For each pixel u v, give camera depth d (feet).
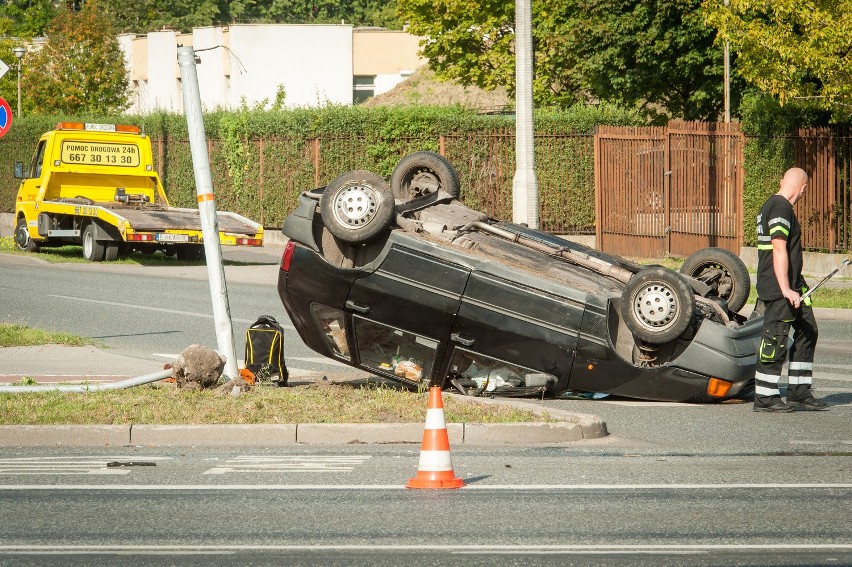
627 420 54.19
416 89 282.36
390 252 58.49
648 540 33.37
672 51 174.60
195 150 61.87
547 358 57.62
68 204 142.51
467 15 227.40
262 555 32.07
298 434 49.29
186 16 428.56
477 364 59.11
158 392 56.03
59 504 38.17
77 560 31.78
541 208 152.15
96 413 50.93
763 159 125.80
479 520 35.81
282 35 316.60
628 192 143.33
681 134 135.95
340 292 59.31
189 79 62.28
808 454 46.19
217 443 48.98
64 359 70.79
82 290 110.93
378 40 328.49
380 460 45.29
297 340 82.38
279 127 167.12
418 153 70.13
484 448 47.96
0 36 305.12
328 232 60.49
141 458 45.85
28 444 49.01
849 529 34.50
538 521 35.63
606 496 38.91
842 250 118.73
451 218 64.34
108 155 152.46
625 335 58.23
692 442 48.93
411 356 59.62
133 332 84.43
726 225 130.82
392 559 31.55
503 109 228.63
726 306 62.64
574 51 185.06
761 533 34.09
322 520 35.91
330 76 320.70
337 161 161.79
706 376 57.06
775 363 56.13
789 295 54.90
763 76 106.63
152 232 131.54
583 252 62.54
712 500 38.24
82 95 263.90
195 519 36.11
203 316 93.30
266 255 152.25
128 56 338.13
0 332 78.13
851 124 116.88
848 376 67.87
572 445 48.52
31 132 215.10
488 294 57.72
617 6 175.63
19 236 156.97
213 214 61.77
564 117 151.74
